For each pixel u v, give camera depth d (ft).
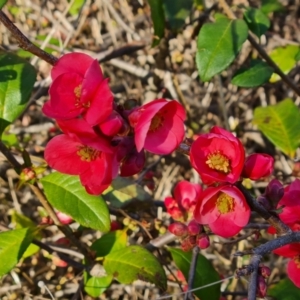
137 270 2.01
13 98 2.00
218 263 2.92
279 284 2.13
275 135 2.49
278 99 3.51
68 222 2.18
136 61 3.43
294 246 1.77
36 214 3.06
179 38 3.33
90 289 2.16
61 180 1.95
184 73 3.42
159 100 1.44
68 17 3.57
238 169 1.49
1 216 3.07
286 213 1.73
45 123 3.26
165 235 2.23
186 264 2.14
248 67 2.43
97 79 1.42
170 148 1.51
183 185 2.12
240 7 2.46
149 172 2.69
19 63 2.04
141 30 3.42
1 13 1.57
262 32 2.42
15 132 3.16
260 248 1.47
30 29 3.43
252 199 1.58
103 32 3.61
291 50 2.79
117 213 2.34
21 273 2.75
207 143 1.53
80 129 1.41
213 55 2.23
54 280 2.78
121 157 1.47
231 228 1.58
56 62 1.52
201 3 2.90
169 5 2.63
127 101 1.59
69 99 1.46
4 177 2.64
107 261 2.06
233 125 3.19
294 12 3.76
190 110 3.26
